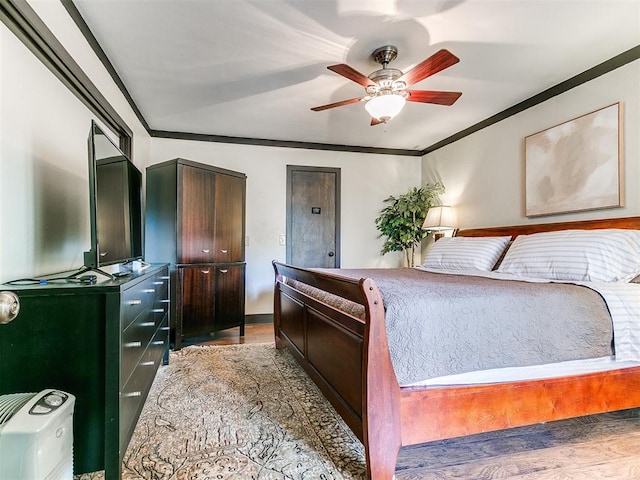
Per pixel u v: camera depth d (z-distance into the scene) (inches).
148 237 137.3
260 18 79.5
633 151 91.7
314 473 56.6
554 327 61.5
